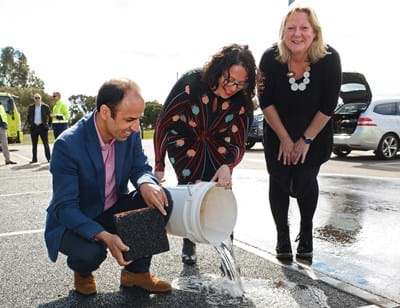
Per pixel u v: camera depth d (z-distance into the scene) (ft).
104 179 7.95
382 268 10.27
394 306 8.12
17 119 54.85
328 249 11.76
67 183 7.59
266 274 9.72
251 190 20.57
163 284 8.79
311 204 10.70
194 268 10.07
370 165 30.91
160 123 9.32
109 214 8.37
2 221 14.65
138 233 7.31
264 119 10.77
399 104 35.17
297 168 10.57
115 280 9.40
